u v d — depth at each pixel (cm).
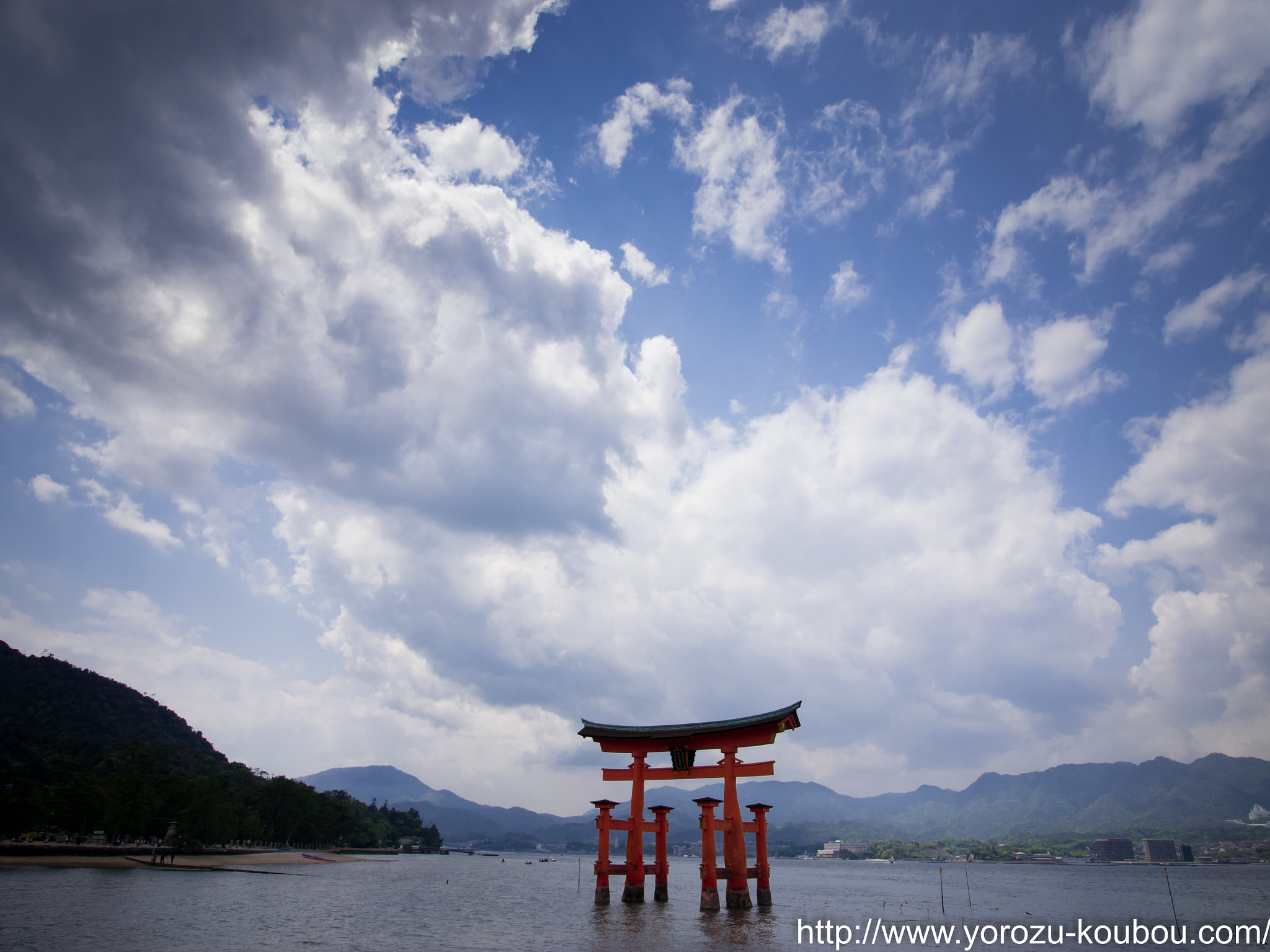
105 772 15862
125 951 2923
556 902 6488
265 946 3195
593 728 4625
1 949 2905
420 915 4853
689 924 4122
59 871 7444
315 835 16275
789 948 3412
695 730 4400
